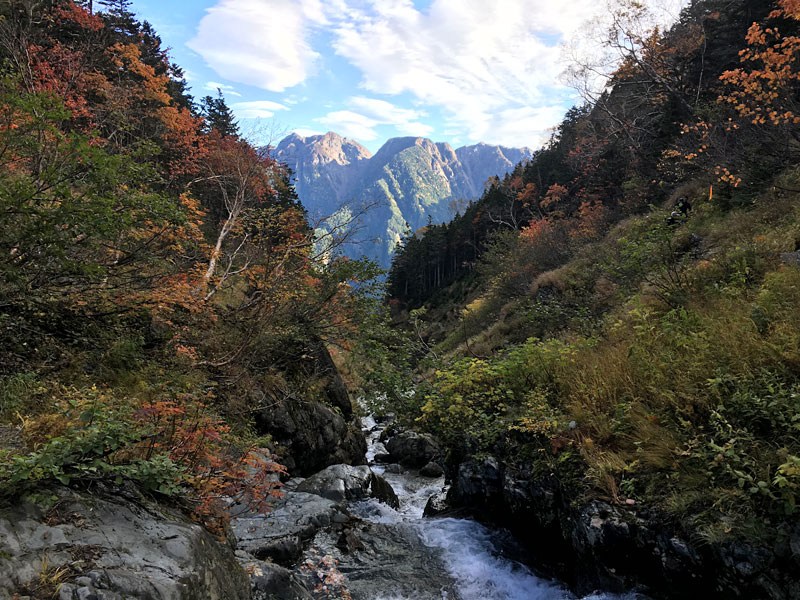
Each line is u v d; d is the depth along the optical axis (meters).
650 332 5.52
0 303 4.00
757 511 2.96
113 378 4.77
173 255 7.18
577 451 4.50
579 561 4.07
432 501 7.00
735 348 4.19
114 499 2.37
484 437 5.75
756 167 11.03
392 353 9.20
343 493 6.50
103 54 12.98
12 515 1.88
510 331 14.85
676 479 3.56
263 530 4.77
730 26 21.86
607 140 29.45
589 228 20.86
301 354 9.92
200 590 2.13
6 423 3.16
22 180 3.47
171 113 14.34
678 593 3.25
